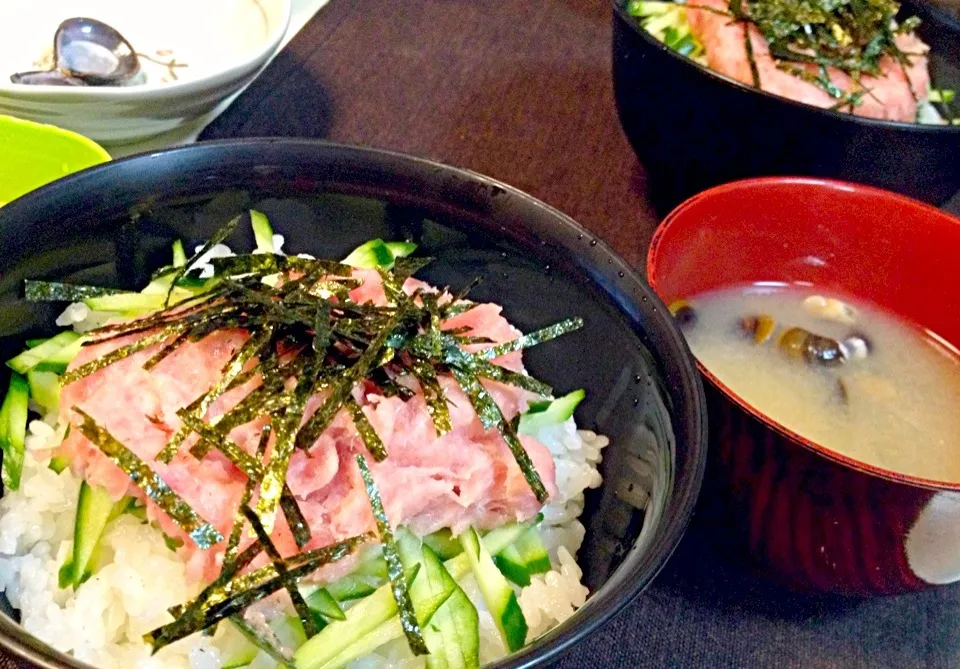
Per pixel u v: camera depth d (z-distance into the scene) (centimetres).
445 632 29
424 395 29
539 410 33
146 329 30
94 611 28
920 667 33
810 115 39
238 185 32
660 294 34
